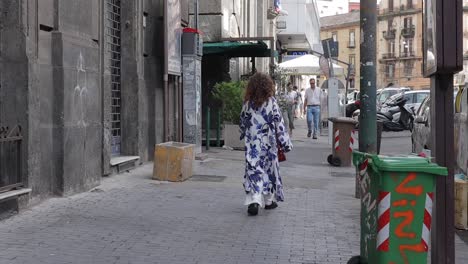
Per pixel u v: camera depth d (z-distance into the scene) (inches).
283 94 857.5
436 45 172.9
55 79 323.3
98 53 379.2
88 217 292.0
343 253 244.7
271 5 1311.5
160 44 519.8
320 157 629.0
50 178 325.4
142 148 478.6
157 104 511.2
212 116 695.7
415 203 172.2
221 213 314.3
